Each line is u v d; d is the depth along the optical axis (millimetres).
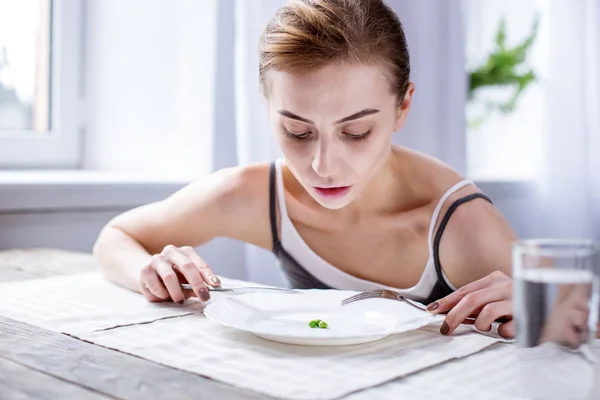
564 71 2830
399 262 1202
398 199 1184
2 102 2082
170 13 2207
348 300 927
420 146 2312
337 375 657
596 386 579
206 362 700
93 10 2201
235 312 869
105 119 2244
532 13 3078
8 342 775
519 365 573
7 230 1674
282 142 964
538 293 557
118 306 977
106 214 1856
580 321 553
